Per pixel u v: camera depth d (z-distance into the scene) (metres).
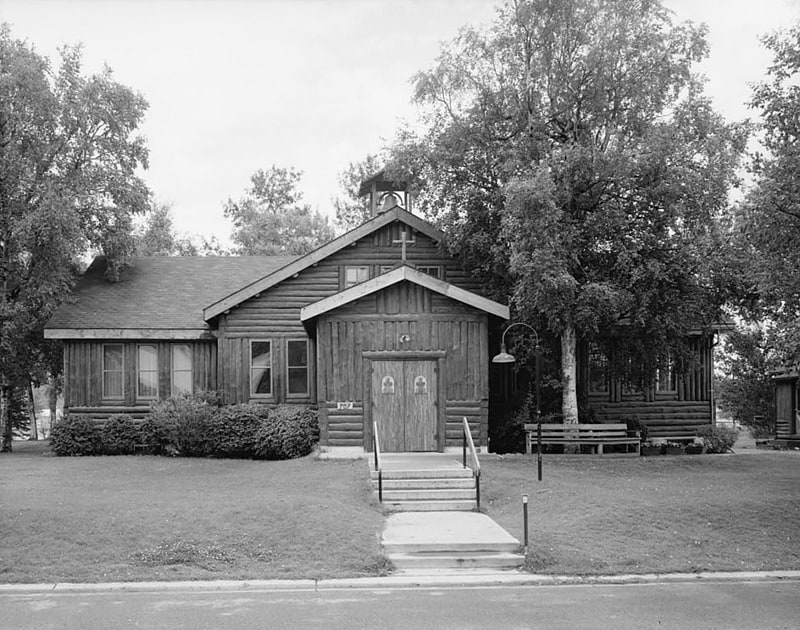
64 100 29.84
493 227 26.50
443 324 24.41
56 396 43.94
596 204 25.47
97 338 28.44
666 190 23.91
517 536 15.30
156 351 29.08
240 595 12.41
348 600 12.09
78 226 29.38
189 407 25.86
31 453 28.84
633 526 15.91
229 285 31.83
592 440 25.72
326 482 19.78
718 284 25.89
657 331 25.38
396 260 28.83
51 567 13.60
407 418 24.25
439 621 10.87
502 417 28.36
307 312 24.09
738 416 47.09
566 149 23.83
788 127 17.59
